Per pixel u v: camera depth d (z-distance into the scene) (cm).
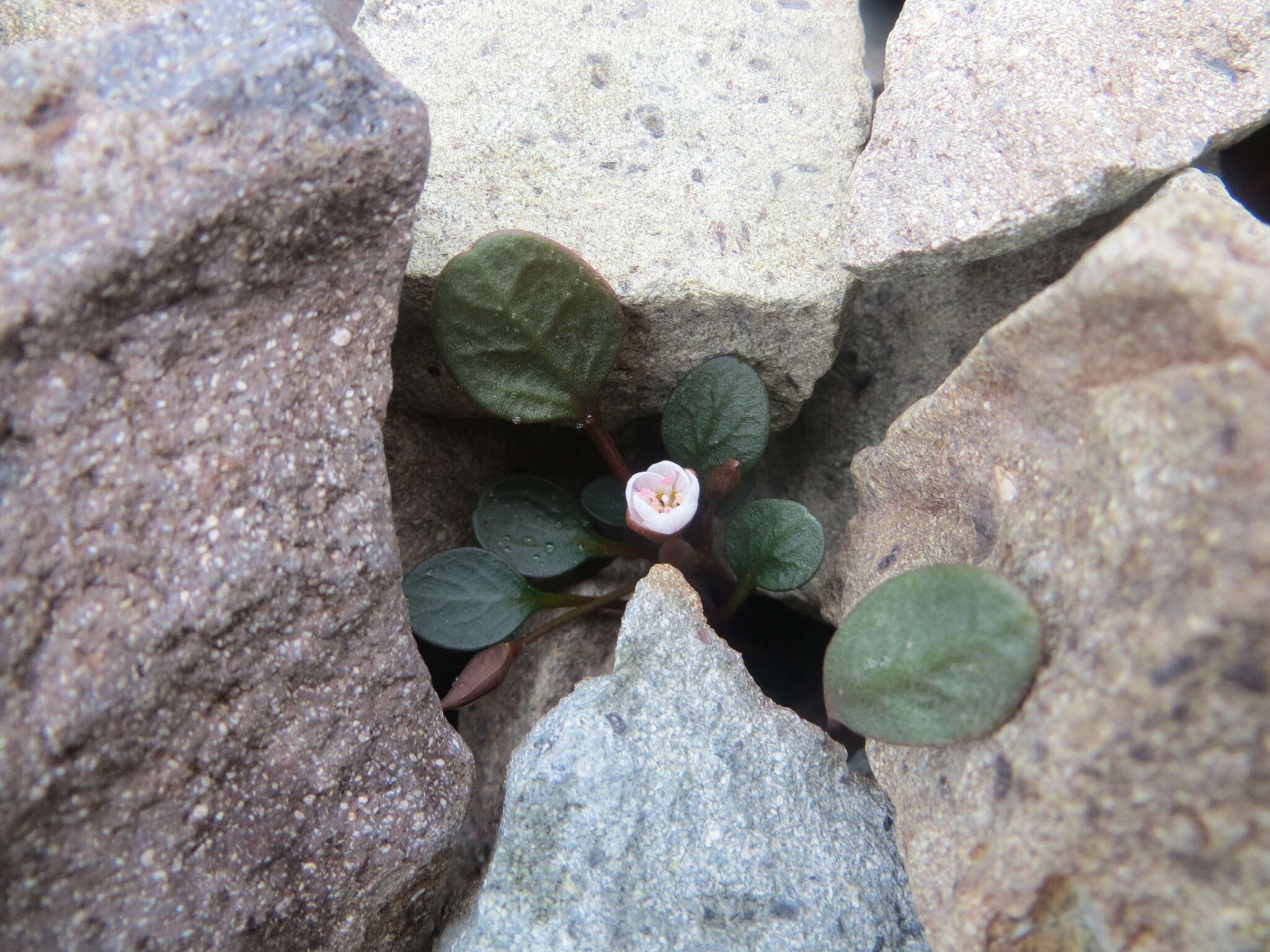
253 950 6
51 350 5
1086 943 5
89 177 5
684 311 8
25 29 9
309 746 6
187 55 6
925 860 6
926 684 6
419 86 9
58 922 5
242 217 6
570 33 9
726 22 9
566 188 8
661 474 8
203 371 6
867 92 9
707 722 7
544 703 8
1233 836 5
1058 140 7
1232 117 7
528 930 6
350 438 6
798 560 8
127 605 5
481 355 8
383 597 6
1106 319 5
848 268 8
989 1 8
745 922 6
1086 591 5
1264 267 5
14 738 5
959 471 7
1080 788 5
